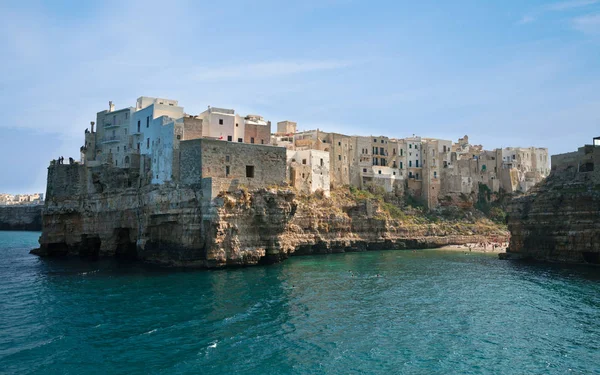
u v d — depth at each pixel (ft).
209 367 99.76
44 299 158.30
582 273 219.20
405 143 450.71
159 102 305.12
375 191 414.82
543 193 271.28
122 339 116.06
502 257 290.76
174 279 193.47
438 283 195.72
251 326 127.34
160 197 232.53
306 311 144.36
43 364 100.83
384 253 332.60
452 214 433.07
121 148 293.84
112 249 278.26
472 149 501.97
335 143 399.03
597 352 110.83
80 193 296.71
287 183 248.32
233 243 222.07
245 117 363.15
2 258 283.79
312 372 98.02
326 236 334.24
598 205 239.09
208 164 222.69
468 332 125.49
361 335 122.21
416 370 99.86
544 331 126.52
